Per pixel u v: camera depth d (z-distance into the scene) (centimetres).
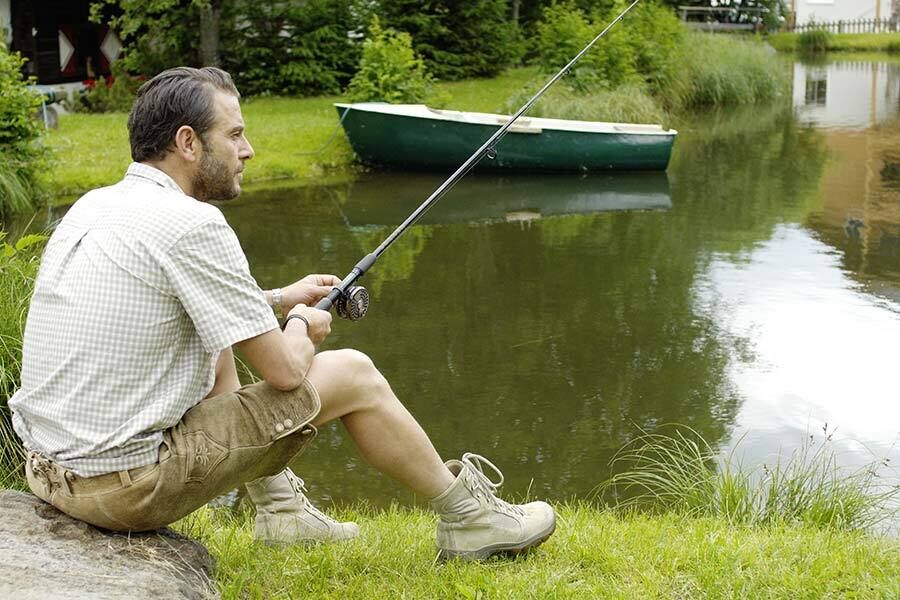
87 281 224
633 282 834
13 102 1047
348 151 1406
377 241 980
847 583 271
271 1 1827
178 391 230
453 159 1338
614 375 618
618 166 1362
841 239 980
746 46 2225
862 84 2452
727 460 494
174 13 1786
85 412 226
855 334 692
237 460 237
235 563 276
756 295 792
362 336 694
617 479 479
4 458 393
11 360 399
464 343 678
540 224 1067
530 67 2284
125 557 236
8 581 213
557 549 298
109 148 1299
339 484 471
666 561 285
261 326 231
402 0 2000
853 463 489
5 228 964
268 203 1151
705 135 1683
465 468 281
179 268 224
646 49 1906
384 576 274
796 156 1473
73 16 1820
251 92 1820
